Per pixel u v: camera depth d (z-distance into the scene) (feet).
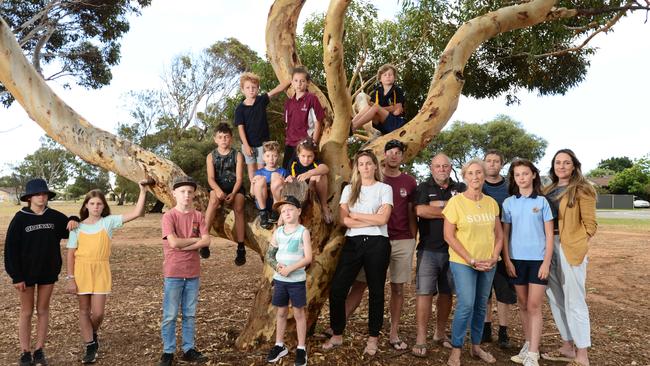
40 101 16.16
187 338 14.49
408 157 17.37
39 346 14.57
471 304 14.02
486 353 14.97
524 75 38.40
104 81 58.39
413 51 45.93
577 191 14.39
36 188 14.38
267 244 15.88
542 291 14.26
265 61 53.26
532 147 138.21
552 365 14.83
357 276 16.22
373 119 19.43
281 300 13.83
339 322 14.74
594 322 19.89
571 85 38.42
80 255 14.73
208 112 118.42
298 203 13.82
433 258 15.26
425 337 15.14
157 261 39.99
